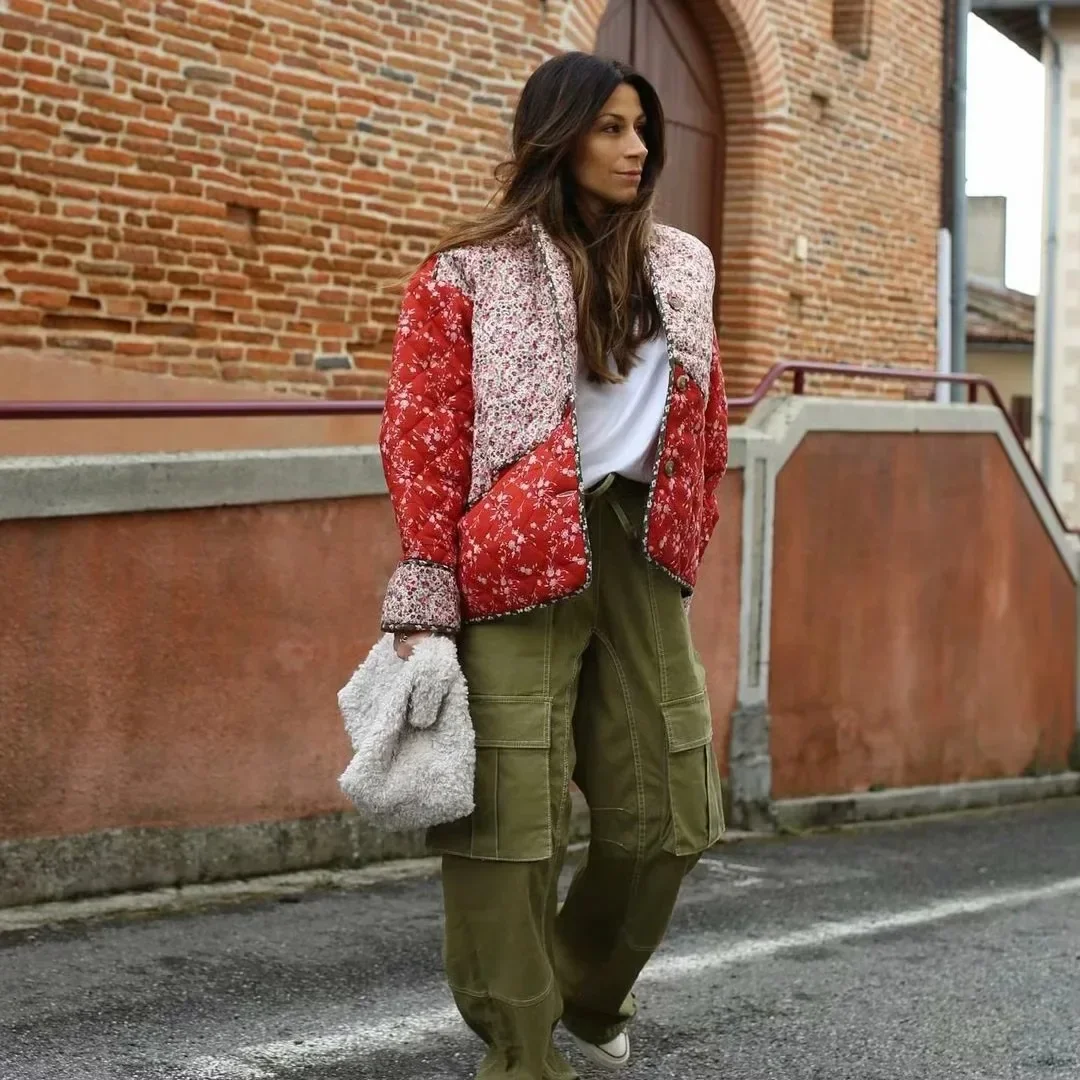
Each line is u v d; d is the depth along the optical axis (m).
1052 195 20.42
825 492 9.07
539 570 2.84
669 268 3.01
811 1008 4.41
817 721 9.09
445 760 2.81
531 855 2.87
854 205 12.53
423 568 2.86
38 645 5.21
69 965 4.52
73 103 7.07
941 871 7.39
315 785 6.03
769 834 8.41
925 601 10.10
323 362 8.30
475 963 2.93
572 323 2.90
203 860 5.66
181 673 5.59
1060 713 12.09
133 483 5.41
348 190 8.40
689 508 2.98
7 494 5.10
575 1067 3.70
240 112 7.81
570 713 2.95
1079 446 20.52
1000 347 27.30
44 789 5.23
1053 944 5.53
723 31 11.23
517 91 9.36
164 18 7.43
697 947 5.18
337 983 4.46
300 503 5.94
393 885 5.91
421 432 2.88
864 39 12.46
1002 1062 3.96
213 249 7.73
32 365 6.96
